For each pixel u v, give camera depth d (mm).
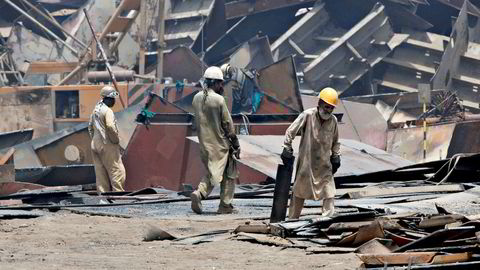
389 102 50219
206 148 19109
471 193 18859
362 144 31156
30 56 52344
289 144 15812
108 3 55312
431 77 57812
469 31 59969
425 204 17609
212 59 57312
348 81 56281
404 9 59094
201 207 18969
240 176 27469
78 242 14227
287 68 34969
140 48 43781
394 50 58688
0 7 56562
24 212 18344
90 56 42125
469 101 54375
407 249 11766
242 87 33344
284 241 13445
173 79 44938
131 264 11656
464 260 10547
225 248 13109
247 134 30953
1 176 28859
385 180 24484
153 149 29688
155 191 24656
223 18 55969
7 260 12125
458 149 38312
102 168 25641
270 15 59594
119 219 17562
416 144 39375
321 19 57938
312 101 39625
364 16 58219
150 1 55156
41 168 31438
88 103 37938
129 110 32469
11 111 38344
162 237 14383
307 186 15930
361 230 12719
